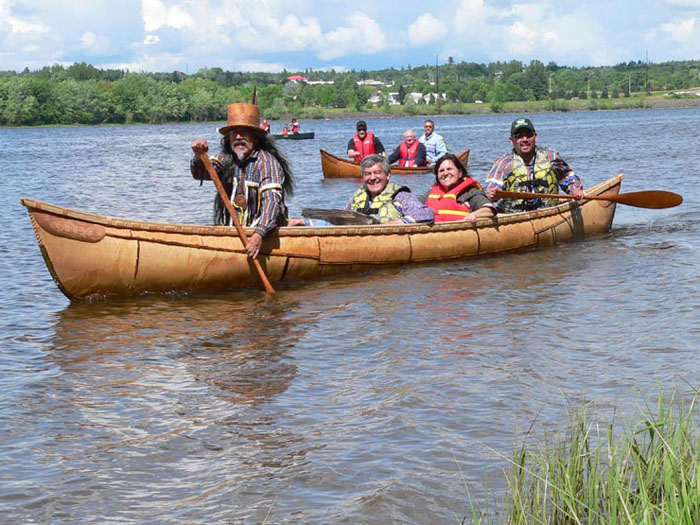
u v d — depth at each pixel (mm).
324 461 3820
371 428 4184
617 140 33406
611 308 6398
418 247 8531
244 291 7508
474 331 5914
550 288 7246
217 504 3445
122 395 4750
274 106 143250
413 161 18766
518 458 3627
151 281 7238
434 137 18953
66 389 4855
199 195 16234
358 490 3535
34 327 6270
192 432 4195
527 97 185500
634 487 3320
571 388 4641
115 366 5289
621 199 9602
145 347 5711
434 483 3566
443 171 9086
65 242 6836
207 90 145500
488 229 8945
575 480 3248
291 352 5543
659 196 9430
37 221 6699
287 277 7848
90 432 4211
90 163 28219
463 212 9086
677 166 18969
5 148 43938
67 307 6918
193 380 5000
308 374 5070
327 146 37344
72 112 124438
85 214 6902
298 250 7828
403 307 6730
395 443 3992
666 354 5160
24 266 8742
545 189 9492
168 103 134500
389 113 152000
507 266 8406
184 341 5855
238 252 7512
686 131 40031
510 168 9555
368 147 19125
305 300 7102
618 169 18906
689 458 3221
